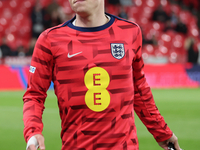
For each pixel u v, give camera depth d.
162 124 7.46
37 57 6.59
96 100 6.33
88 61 6.38
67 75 6.44
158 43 56.78
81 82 6.36
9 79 42.22
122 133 6.39
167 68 46.47
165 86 46.25
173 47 57.16
